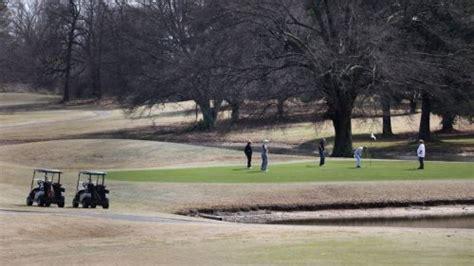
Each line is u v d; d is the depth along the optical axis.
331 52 159.88
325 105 179.38
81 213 82.12
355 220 96.75
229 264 50.22
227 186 112.19
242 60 176.75
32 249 58.53
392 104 186.25
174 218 84.56
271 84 171.75
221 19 183.38
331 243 59.41
